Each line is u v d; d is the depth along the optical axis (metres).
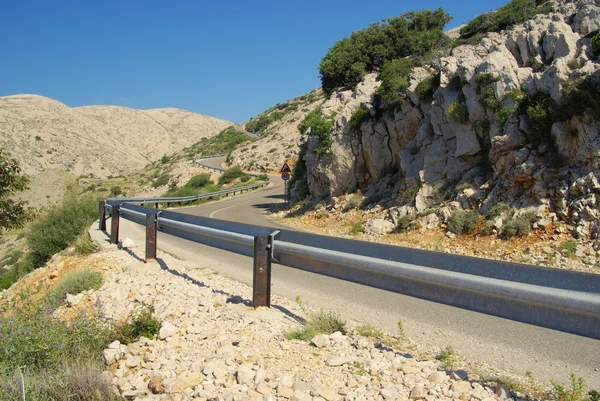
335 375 4.37
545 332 6.12
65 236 17.36
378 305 7.43
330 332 5.72
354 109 23.58
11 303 8.65
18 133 131.50
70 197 19.50
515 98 15.15
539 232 13.20
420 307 7.33
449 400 3.80
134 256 11.12
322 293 8.23
